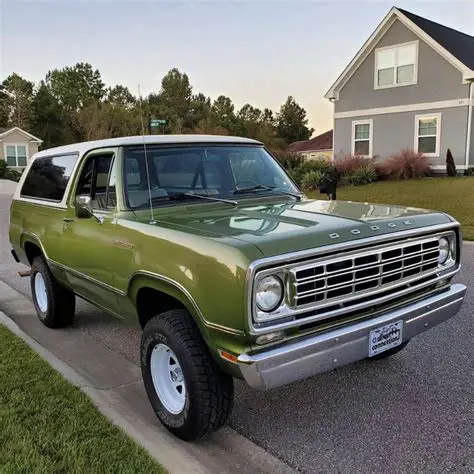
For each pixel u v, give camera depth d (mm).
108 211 3820
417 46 21531
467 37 25016
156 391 3350
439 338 4809
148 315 3613
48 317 5340
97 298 4191
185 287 2875
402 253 3162
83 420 3299
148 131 5742
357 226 3027
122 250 3502
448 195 15875
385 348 3100
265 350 2637
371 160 23062
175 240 3002
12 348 4543
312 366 2748
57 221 4625
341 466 2934
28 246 5625
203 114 69750
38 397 3600
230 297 2590
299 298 2678
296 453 3072
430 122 21781
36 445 2992
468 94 20391
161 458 2977
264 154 4723
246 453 3072
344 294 2865
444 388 3838
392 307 3182
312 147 44312
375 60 23047
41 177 5273
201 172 4125
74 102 70562
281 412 3576
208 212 3676
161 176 3918
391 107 22859
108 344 4988
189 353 2967
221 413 3029
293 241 2721
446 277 3555
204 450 3098
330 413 3535
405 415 3469
